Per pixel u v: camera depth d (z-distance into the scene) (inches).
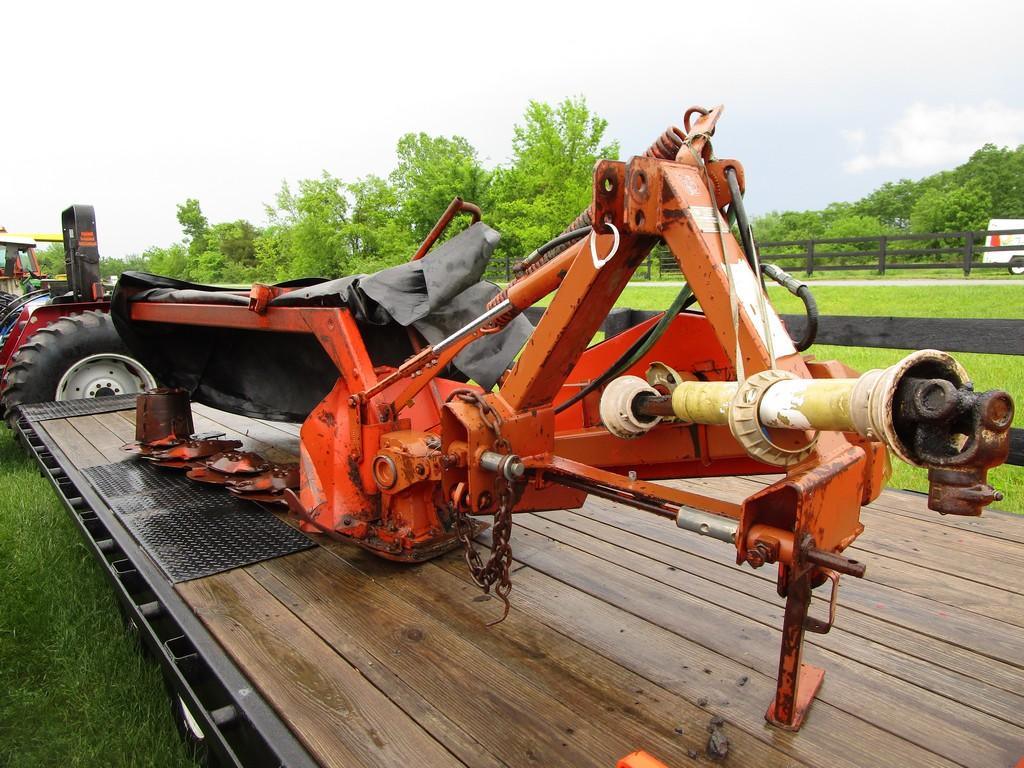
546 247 92.9
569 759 63.1
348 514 106.4
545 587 96.2
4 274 417.7
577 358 83.2
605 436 99.1
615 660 78.7
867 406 44.7
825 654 80.0
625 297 509.7
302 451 113.3
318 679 75.3
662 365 75.5
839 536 59.1
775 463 56.6
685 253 65.0
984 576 99.3
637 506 72.0
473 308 123.3
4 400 224.2
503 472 77.1
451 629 85.6
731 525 60.4
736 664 77.7
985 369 261.7
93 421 201.0
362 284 108.3
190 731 89.3
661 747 64.5
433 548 105.2
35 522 177.9
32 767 93.7
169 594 95.4
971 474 44.3
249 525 119.3
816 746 64.3
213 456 147.3
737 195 70.3
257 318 124.6
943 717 68.8
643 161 64.9
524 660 78.7
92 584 142.2
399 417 113.5
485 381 125.0
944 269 716.7
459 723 68.0
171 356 168.6
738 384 58.5
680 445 93.5
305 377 165.0
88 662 113.8
